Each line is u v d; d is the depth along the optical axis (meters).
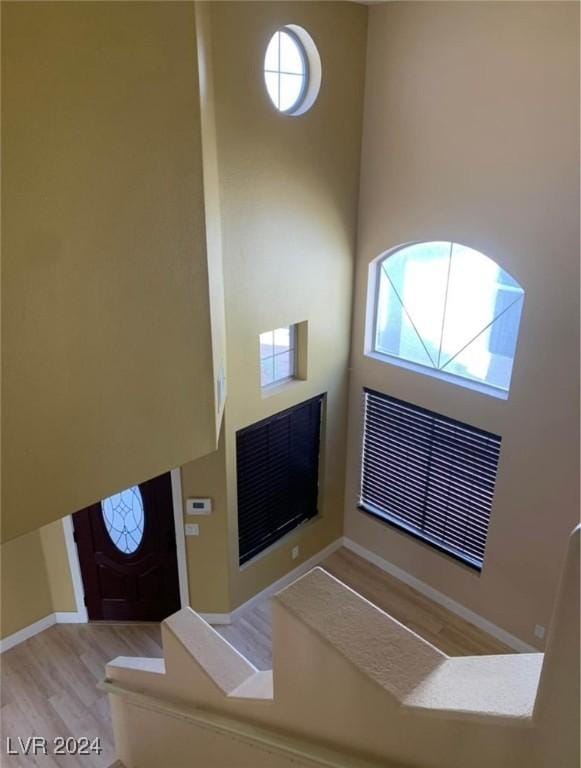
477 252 4.28
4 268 1.77
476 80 3.79
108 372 2.18
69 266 1.93
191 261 2.41
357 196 4.77
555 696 0.99
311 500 5.68
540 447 4.22
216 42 3.41
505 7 3.53
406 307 4.89
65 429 2.10
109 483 2.32
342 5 4.02
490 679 1.22
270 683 1.86
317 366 5.06
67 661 4.82
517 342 4.13
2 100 1.64
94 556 4.98
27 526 2.08
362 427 5.52
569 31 3.32
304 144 4.17
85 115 1.85
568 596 0.93
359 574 5.73
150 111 2.05
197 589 5.11
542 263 3.83
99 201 1.96
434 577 5.34
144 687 2.62
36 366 1.94
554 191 3.64
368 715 1.33
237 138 3.74
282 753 1.59
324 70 4.08
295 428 5.18
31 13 1.65
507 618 4.86
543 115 3.55
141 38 1.94
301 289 4.62
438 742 1.20
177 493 4.71
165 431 2.51
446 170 4.14
